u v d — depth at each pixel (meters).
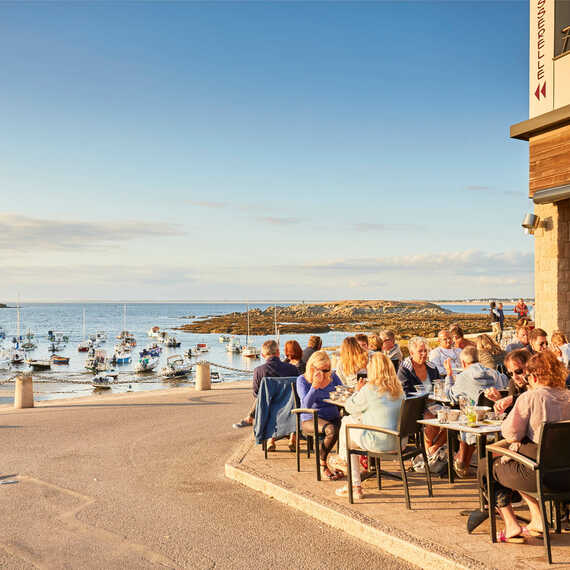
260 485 6.32
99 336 149.75
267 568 4.30
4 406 14.23
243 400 14.90
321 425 6.62
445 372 8.54
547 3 12.84
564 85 12.48
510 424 4.39
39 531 5.14
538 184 12.88
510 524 4.42
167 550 4.67
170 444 9.09
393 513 5.12
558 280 12.88
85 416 12.20
